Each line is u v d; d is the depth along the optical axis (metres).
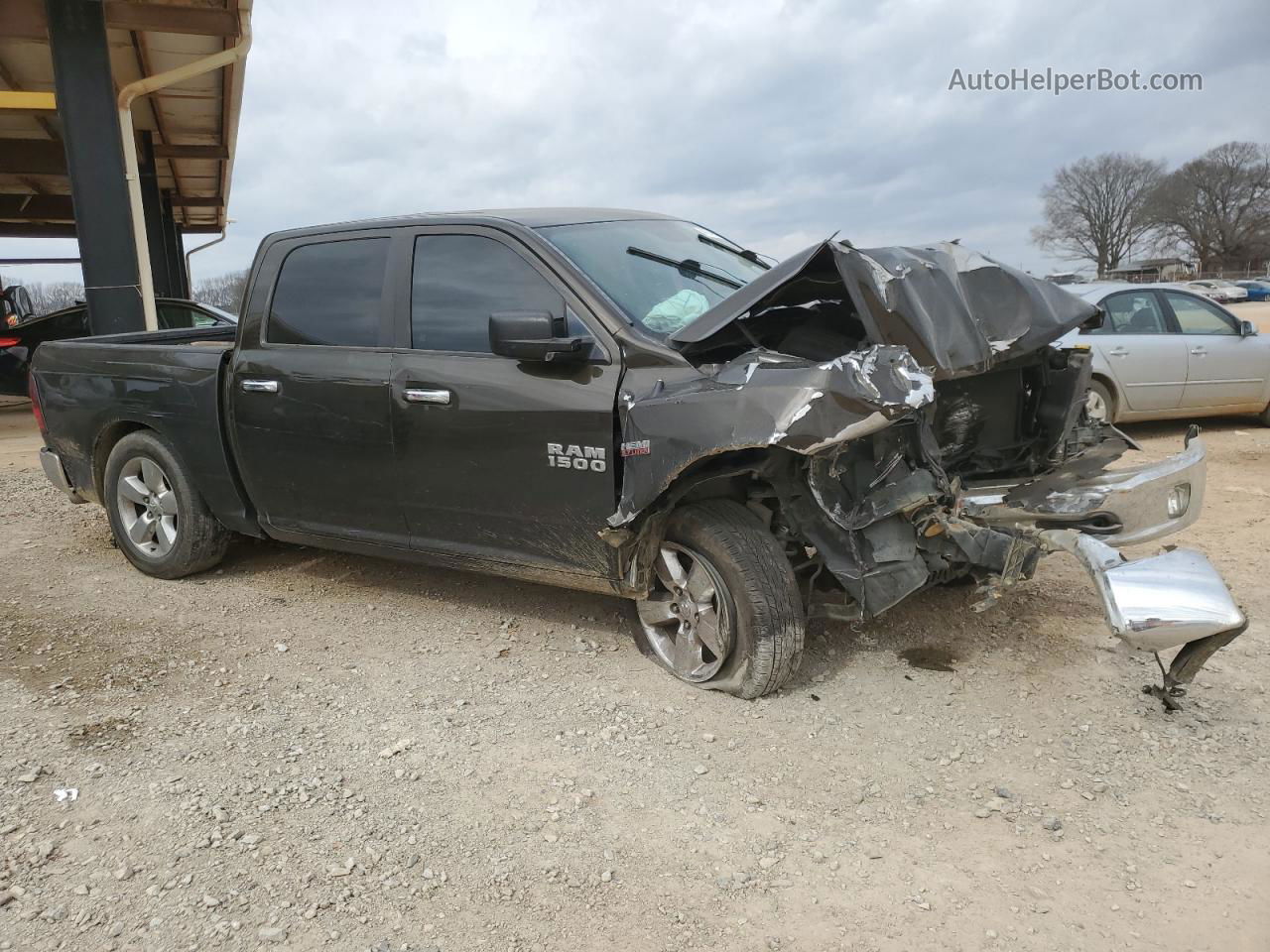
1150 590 3.05
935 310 3.41
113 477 5.17
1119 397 8.30
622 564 3.63
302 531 4.57
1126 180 81.81
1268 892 2.43
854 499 3.26
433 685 3.77
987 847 2.66
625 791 2.97
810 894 2.47
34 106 10.03
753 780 3.02
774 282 3.39
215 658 4.05
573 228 4.02
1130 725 3.29
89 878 2.54
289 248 4.46
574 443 3.53
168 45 12.98
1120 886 2.48
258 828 2.78
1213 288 52.00
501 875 2.56
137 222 10.19
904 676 3.71
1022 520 3.56
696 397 3.21
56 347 5.36
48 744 3.27
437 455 3.92
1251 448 8.04
